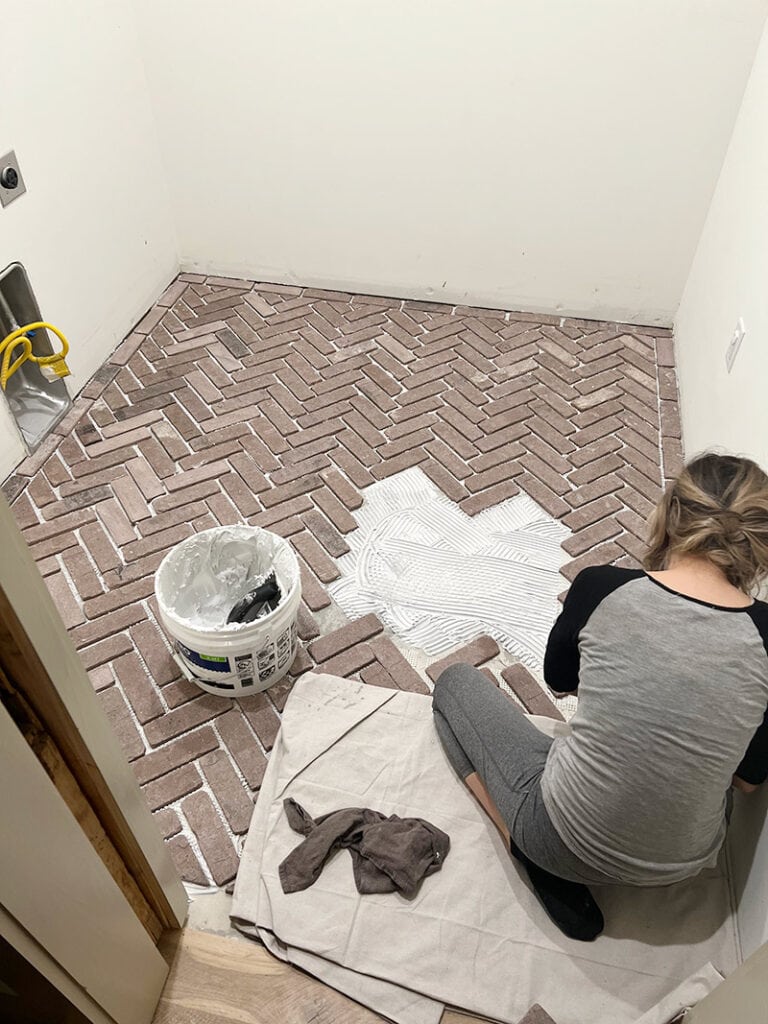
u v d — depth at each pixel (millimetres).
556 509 2254
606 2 2244
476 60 2438
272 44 2531
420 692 1801
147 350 2818
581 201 2688
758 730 1196
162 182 2945
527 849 1340
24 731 956
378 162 2740
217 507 2242
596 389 2691
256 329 2932
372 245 2975
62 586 2020
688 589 1170
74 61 2297
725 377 2121
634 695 1147
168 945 1391
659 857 1217
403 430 2514
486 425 2533
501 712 1505
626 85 2398
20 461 2355
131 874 1258
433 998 1312
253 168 2855
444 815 1545
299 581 1724
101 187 2555
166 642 1896
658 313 2932
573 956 1357
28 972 951
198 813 1592
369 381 2701
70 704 946
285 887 1425
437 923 1392
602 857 1227
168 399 2607
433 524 2219
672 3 2211
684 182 2568
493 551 2146
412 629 1946
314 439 2477
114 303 2762
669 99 2398
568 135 2543
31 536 2146
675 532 1198
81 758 1020
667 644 1143
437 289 3055
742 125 2322
